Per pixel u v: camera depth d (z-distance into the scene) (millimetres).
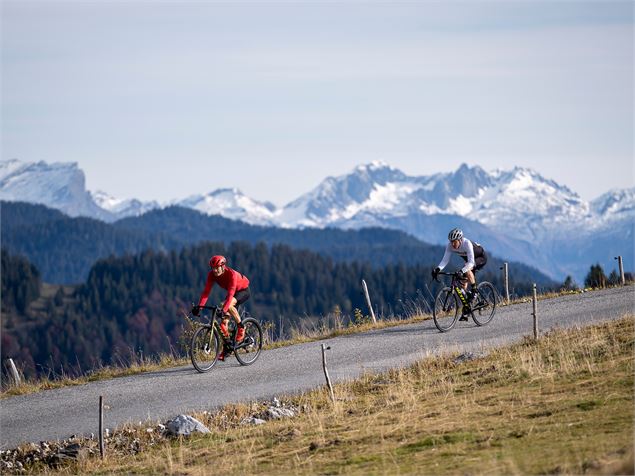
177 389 35938
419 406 28797
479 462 21297
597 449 20547
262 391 34219
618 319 39062
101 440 28438
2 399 37781
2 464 28578
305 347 43000
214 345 39281
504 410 26359
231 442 28094
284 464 24562
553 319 43719
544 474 19375
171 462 26000
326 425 28391
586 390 27141
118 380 39188
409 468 21922
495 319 45250
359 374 35500
